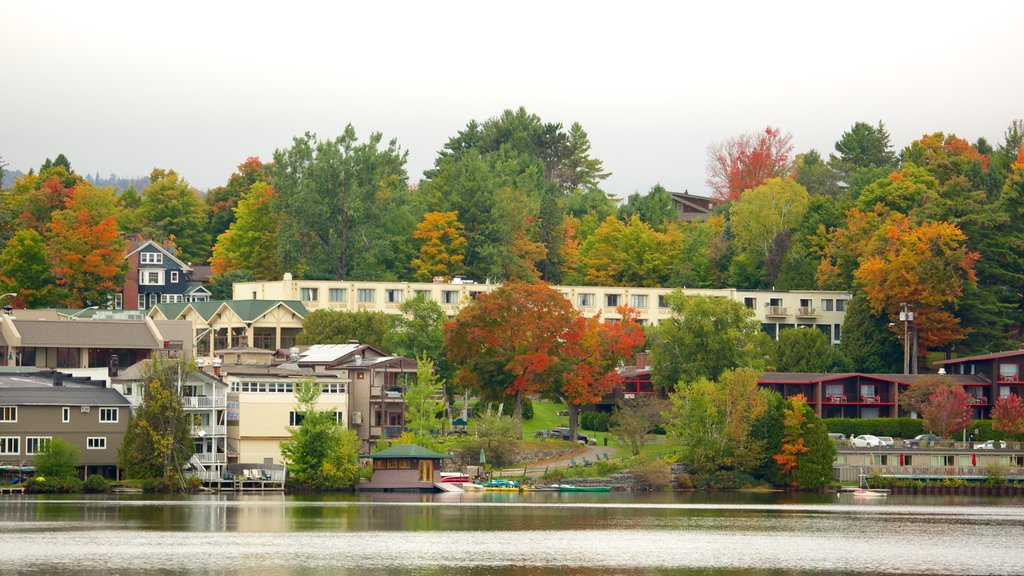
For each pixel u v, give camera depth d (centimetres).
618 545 19162
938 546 19538
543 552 18512
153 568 16925
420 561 17688
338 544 18750
